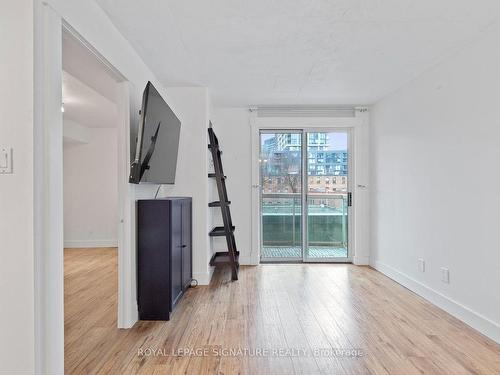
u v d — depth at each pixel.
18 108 1.40
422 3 1.99
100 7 2.00
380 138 4.14
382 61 2.89
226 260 3.89
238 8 2.04
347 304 2.94
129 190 2.48
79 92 3.82
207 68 3.07
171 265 2.61
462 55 2.61
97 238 6.04
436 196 2.94
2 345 1.41
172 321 2.57
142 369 1.88
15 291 1.40
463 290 2.57
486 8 2.05
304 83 3.50
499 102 2.22
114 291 3.38
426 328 2.44
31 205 1.39
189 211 3.43
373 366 1.91
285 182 4.75
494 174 2.27
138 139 2.21
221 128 4.55
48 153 1.44
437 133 2.93
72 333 2.37
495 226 2.25
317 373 1.83
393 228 3.77
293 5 2.01
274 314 2.70
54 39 1.49
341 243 4.71
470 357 2.01
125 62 2.44
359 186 4.50
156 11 2.06
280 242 4.75
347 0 1.96
